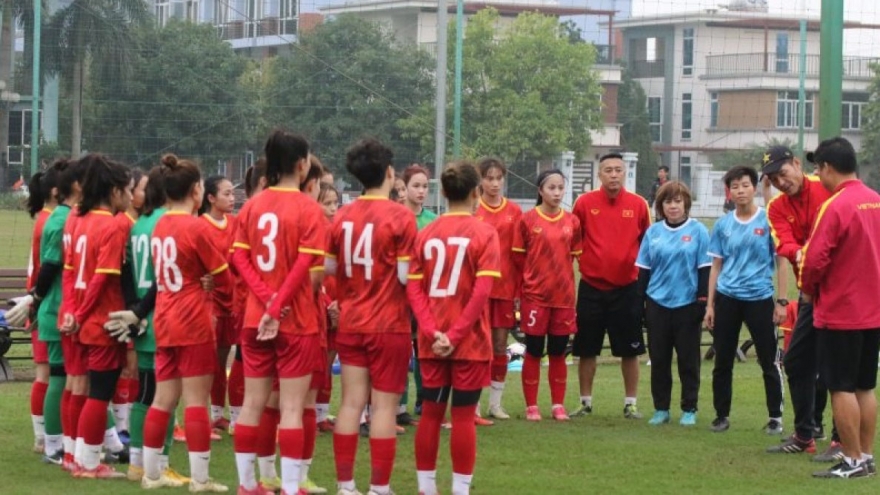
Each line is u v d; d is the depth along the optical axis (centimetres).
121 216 904
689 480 937
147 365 897
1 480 902
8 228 2645
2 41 2911
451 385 832
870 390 956
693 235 1180
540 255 1198
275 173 809
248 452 815
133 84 2450
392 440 824
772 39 4719
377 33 2927
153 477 873
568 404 1331
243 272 807
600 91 3703
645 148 3891
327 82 2769
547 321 1205
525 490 898
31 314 982
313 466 983
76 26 2420
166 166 861
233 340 1070
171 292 851
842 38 1386
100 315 894
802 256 955
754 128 4319
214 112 2491
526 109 3444
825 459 1009
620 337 1223
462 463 825
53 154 2562
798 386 1045
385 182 829
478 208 1197
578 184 3588
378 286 818
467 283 821
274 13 3700
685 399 1195
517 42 3581
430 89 2866
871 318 926
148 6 2659
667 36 4656
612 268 1214
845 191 929
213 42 2625
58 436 970
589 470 973
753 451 1059
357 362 827
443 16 2017
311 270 802
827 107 1391
